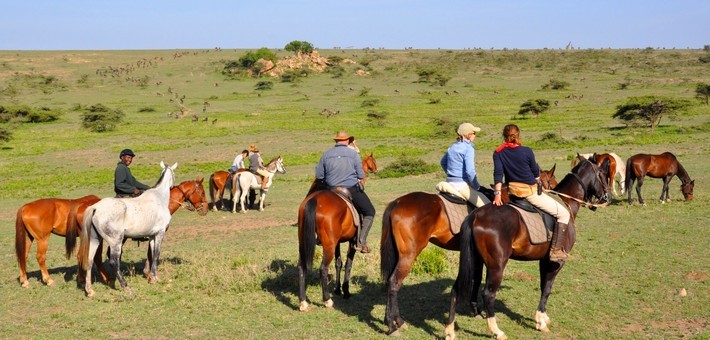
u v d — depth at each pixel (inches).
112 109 2667.3
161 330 314.5
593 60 5743.1
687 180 704.4
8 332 313.6
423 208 298.7
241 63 5108.3
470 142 314.5
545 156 1256.2
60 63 5797.2
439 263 429.4
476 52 7253.9
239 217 734.5
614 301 356.5
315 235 337.1
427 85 4188.0
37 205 405.4
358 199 358.9
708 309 338.6
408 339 298.5
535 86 3909.9
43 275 410.6
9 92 3617.1
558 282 396.2
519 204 298.0
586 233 547.8
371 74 4960.6
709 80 3769.7
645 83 3722.9
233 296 374.6
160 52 7475.4
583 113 2326.5
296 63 5093.5
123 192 427.5
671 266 426.6
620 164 751.1
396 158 1384.1
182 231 644.1
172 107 3034.0
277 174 1163.9
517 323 323.3
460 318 331.3
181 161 1416.1
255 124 2197.3
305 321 326.3
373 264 446.3
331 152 358.9
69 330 315.6
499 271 285.3
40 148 1653.5
